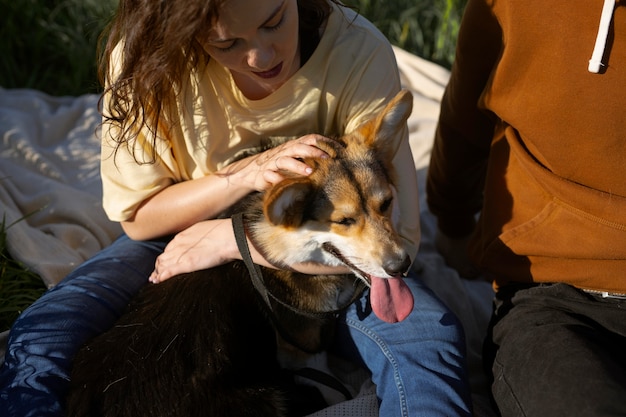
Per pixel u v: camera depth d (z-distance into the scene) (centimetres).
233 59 134
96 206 192
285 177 145
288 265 152
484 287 188
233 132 152
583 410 123
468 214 182
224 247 149
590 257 140
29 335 142
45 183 195
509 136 147
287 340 155
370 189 148
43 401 133
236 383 147
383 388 147
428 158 216
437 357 146
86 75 244
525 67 140
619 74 131
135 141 144
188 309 146
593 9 131
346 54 147
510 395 135
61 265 176
